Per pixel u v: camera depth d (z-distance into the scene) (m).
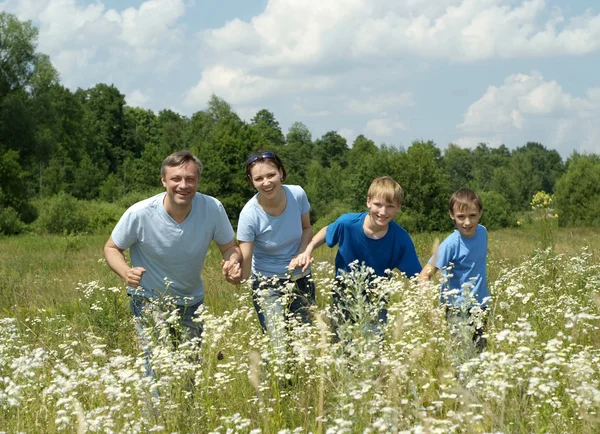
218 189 57.88
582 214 47.31
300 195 5.51
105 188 88.94
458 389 3.06
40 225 46.56
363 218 5.31
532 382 3.08
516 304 5.06
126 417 3.32
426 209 53.84
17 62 59.03
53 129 62.44
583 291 6.28
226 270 4.91
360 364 3.47
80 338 5.49
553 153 144.62
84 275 12.52
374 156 56.22
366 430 2.81
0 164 50.53
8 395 3.71
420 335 3.98
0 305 9.14
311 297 5.31
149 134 124.31
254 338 4.48
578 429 3.18
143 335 4.44
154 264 4.82
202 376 3.81
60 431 3.45
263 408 3.43
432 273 5.00
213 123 99.00
